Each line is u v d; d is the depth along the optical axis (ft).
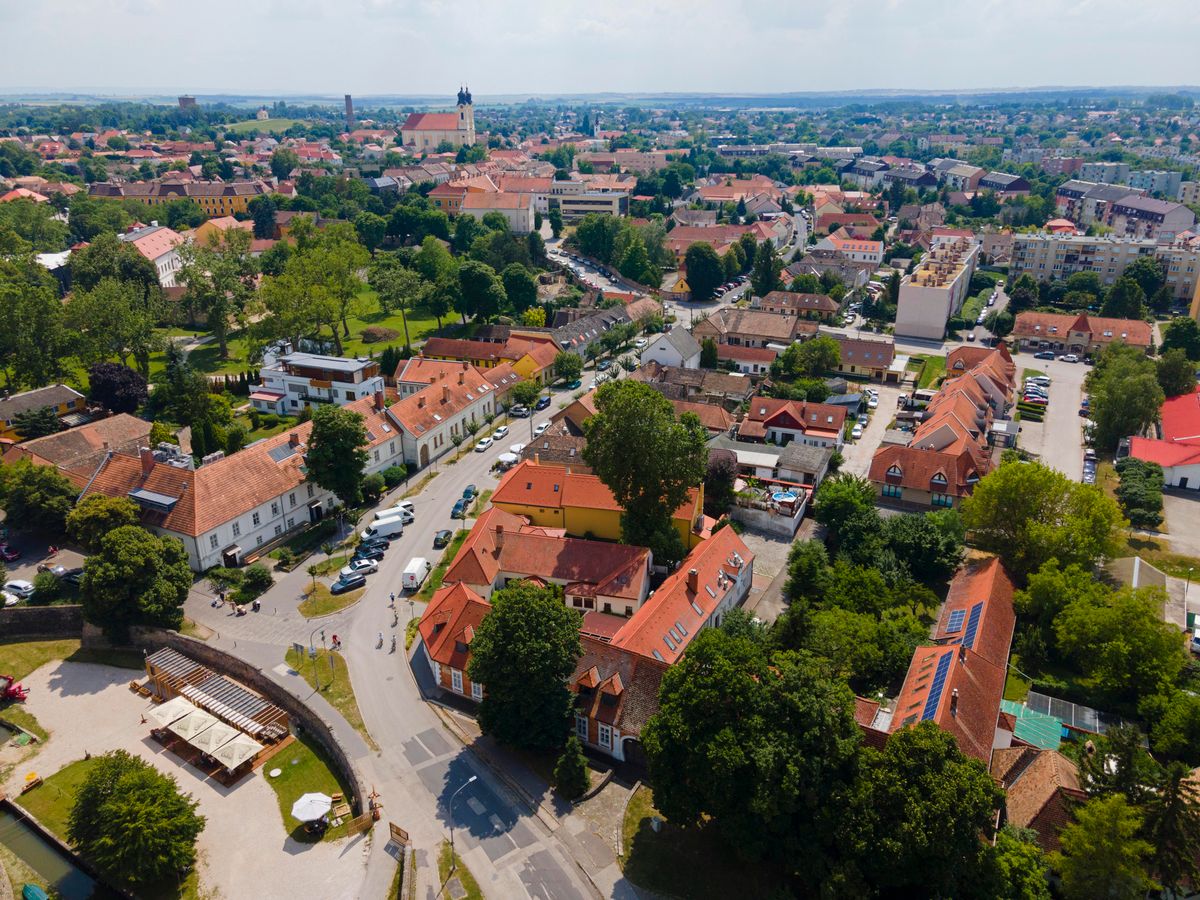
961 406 451.94
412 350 591.78
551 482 352.49
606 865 205.77
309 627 297.53
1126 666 257.96
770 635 272.31
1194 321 602.85
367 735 247.91
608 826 217.15
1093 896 181.68
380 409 420.77
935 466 394.73
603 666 244.01
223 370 572.10
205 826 221.46
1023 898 181.47
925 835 172.76
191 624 298.15
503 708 232.32
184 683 269.64
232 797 233.14
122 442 420.36
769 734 189.47
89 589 287.89
